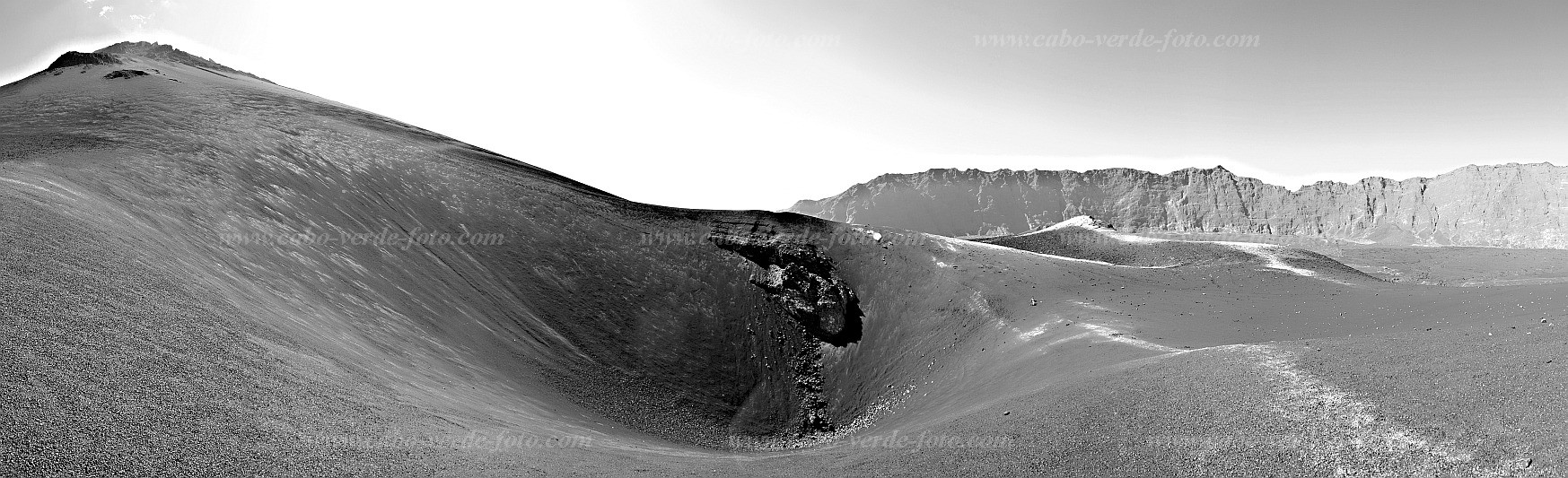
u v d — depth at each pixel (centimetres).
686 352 4466
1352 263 11631
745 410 4166
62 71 6675
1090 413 1955
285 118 5491
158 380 1377
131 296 1697
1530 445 1316
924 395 4003
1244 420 1697
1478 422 1438
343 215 3869
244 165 3828
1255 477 1464
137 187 2806
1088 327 3731
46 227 1859
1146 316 3975
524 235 4953
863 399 4419
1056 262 6006
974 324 4725
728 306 5106
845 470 1833
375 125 6356
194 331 1669
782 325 5081
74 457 1073
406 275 3472
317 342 2064
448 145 6397
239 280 2330
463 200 5072
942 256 5956
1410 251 13162
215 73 8294
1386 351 1938
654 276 5191
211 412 1349
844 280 5716
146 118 4397
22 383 1182
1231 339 3177
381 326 2694
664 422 3575
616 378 3778
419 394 2016
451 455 1559
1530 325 1995
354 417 1595
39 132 3784
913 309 5222
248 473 1209
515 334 3594
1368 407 1609
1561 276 8931
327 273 2947
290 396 1559
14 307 1409
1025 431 1933
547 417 2483
